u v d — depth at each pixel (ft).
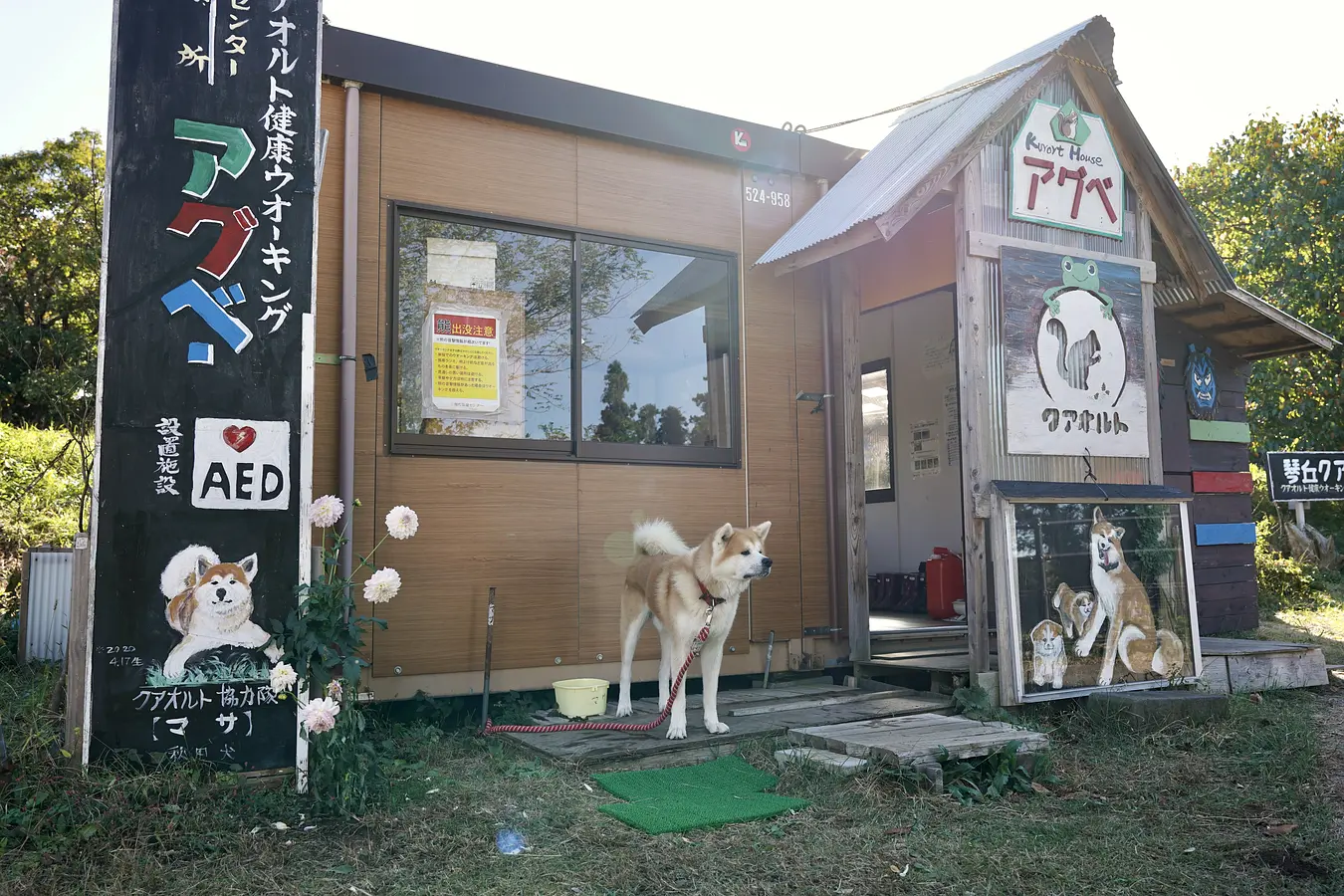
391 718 15.48
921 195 17.10
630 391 18.56
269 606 11.75
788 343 20.38
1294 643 22.50
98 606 11.11
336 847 10.15
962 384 17.63
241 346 12.03
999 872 9.98
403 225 16.61
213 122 12.19
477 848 10.28
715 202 19.81
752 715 16.17
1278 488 27.50
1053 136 19.15
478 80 16.99
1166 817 11.92
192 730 11.30
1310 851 10.68
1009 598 16.74
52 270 53.06
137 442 11.47
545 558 17.11
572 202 18.10
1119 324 19.72
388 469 15.92
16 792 10.27
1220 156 48.39
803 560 19.99
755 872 9.86
